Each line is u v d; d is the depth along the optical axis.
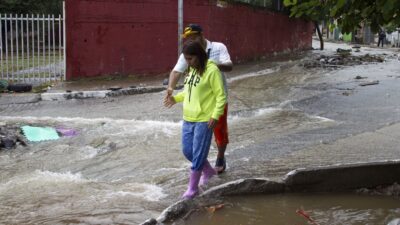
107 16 17.06
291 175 5.68
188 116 5.41
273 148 7.68
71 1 16.23
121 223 4.85
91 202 5.43
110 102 13.01
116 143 8.40
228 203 5.29
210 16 21.91
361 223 4.89
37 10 29.47
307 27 38.50
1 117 10.88
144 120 10.40
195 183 5.34
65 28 16.27
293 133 8.86
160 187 5.94
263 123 10.02
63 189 5.94
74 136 9.03
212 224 4.77
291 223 4.84
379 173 5.94
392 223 4.68
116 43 17.42
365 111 10.98
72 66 16.52
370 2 5.51
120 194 5.68
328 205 5.36
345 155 7.08
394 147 7.53
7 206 5.36
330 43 51.78
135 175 6.53
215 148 7.80
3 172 6.82
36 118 10.75
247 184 5.53
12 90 14.26
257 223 4.82
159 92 14.57
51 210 5.22
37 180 6.34
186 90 5.46
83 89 14.56
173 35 19.03
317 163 6.68
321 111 11.20
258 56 27.95
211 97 5.33
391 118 10.04
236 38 24.86
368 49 39.31
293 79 17.42
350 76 18.05
